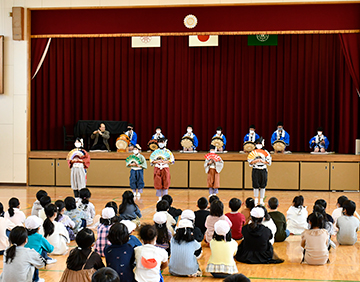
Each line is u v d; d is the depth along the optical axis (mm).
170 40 16938
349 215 7059
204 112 16922
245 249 6062
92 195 12508
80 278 4008
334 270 5742
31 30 14438
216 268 5340
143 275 4262
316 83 16219
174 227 6660
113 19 13891
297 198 7871
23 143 14578
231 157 13742
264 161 11133
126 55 17031
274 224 6660
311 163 13547
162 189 11336
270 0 13180
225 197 12234
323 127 16234
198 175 13945
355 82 13852
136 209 7859
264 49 16547
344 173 13445
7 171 14641
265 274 5543
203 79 16859
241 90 16766
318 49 16125
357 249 6828
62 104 17016
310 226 6250
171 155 11328
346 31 13242
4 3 14453
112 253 4254
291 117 16453
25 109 14555
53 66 16844
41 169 14484
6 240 6273
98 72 17047
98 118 17219
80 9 14055
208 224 6363
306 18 13305
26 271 4598
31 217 5367
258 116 16719
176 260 5438
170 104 17062
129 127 14781
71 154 11516
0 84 14523
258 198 12070
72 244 6926
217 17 13531
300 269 5773
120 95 17219
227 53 16750
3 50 14508
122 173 14109
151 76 17047
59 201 6844
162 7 13680
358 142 13523
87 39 16984
